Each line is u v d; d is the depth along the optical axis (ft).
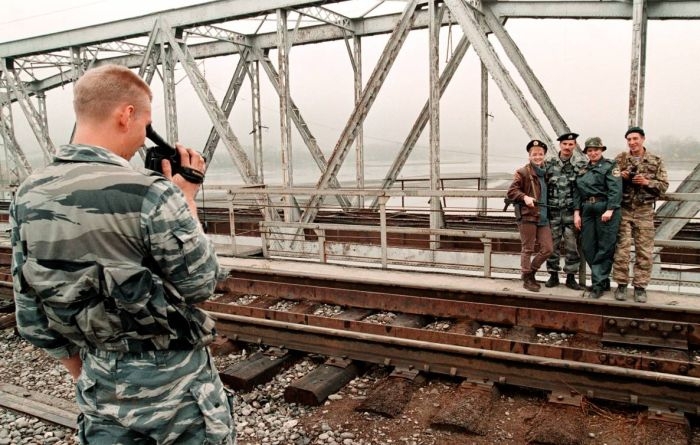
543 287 21.53
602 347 16.76
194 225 5.32
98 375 5.36
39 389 15.38
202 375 5.69
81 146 5.19
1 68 50.75
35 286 5.01
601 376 12.84
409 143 37.99
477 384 13.79
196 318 5.61
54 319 5.16
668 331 16.38
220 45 47.39
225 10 35.53
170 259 5.13
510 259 26.61
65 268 4.93
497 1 32.01
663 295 19.95
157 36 39.37
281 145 34.68
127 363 5.28
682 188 24.44
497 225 34.30
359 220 40.34
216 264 5.55
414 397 13.79
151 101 5.82
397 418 12.78
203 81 37.78
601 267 19.60
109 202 4.94
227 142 36.99
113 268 4.90
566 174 20.53
